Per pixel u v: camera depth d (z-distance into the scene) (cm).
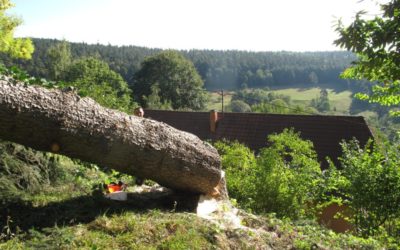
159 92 3956
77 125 401
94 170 607
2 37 1045
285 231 514
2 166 455
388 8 300
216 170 542
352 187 749
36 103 371
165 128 493
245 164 782
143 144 460
